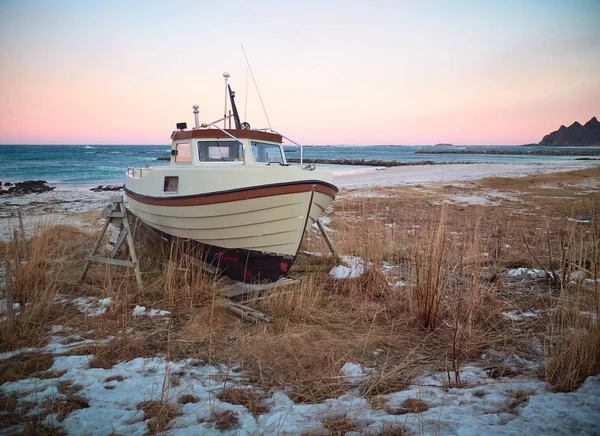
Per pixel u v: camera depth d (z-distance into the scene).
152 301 5.44
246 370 3.78
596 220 11.44
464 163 48.78
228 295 5.63
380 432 2.73
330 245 7.17
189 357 4.03
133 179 8.12
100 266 6.96
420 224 10.17
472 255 6.59
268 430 2.80
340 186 22.56
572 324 4.27
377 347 4.30
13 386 3.38
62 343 4.28
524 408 2.90
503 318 4.92
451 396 3.22
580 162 50.75
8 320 4.31
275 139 7.07
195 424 2.89
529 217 12.88
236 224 6.02
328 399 3.29
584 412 2.78
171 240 7.05
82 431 2.79
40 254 6.77
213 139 6.75
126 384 3.45
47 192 22.34
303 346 4.16
